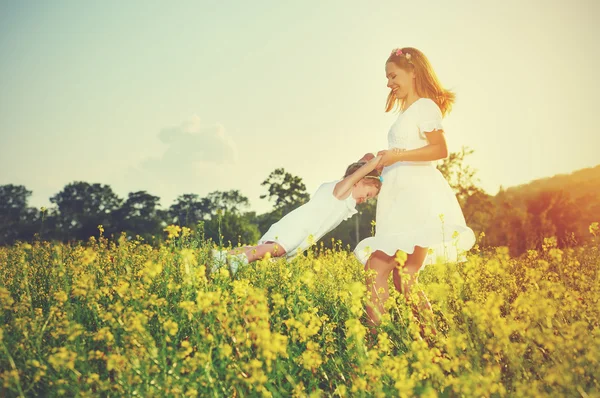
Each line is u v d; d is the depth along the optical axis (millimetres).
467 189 22547
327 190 4746
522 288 4781
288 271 4508
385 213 4445
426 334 3465
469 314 2980
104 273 4742
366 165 4418
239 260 4480
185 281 3494
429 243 4191
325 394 3090
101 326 3502
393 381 2928
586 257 5355
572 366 2758
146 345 2904
